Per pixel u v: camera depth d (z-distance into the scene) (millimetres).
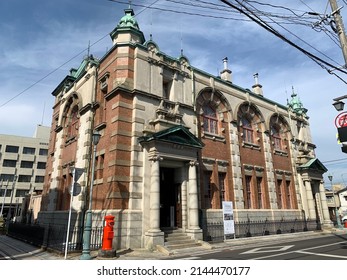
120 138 14156
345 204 54562
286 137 26719
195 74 19266
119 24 17141
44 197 22625
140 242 13102
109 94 15445
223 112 20906
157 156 14148
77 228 14812
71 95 21078
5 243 16094
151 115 15539
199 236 14609
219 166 19000
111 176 13648
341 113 9938
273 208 21906
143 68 15953
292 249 12273
